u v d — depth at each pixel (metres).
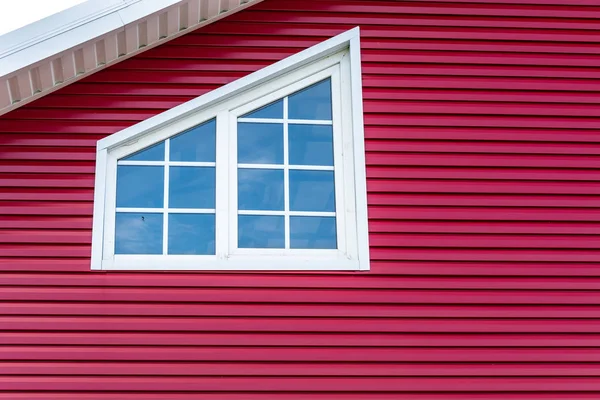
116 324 4.83
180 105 5.29
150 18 5.10
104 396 4.70
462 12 5.69
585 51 5.71
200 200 5.20
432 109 5.45
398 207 5.21
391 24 5.61
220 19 5.50
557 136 5.48
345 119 5.39
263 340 4.86
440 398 4.85
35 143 5.17
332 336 4.90
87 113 5.25
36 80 5.11
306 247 5.13
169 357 4.79
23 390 4.68
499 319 5.05
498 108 5.50
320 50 5.46
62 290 4.89
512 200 5.31
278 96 5.42
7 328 4.79
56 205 5.06
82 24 4.98
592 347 5.05
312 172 5.29
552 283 5.16
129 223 5.11
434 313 5.01
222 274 4.97
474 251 5.17
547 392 4.93
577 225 5.30
